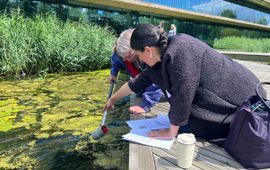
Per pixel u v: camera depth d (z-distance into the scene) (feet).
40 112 12.20
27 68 20.81
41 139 9.59
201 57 5.91
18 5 29.43
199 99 6.27
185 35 6.09
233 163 5.88
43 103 13.53
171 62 5.63
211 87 6.15
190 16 69.92
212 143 6.66
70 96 14.97
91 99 14.46
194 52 5.83
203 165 5.79
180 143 5.54
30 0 30.76
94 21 43.09
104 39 26.37
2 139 9.47
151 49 5.70
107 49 25.61
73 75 21.86
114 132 10.22
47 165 8.06
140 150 6.23
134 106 8.96
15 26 20.76
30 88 16.52
